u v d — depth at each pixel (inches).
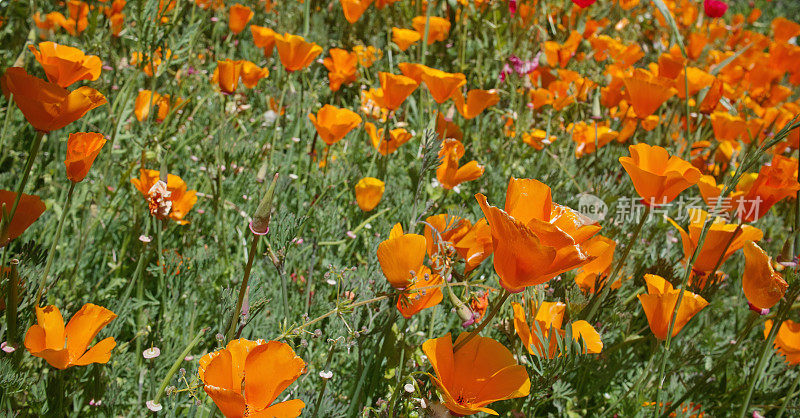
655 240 57.7
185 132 61.7
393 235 42.7
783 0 187.8
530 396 45.9
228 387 39.8
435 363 41.3
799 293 46.3
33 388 45.4
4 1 58.3
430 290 42.9
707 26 110.8
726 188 43.8
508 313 48.5
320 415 45.3
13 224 42.9
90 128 56.7
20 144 59.3
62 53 45.1
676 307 44.9
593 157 69.2
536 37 68.9
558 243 38.8
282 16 86.0
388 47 84.9
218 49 78.8
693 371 53.7
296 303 51.7
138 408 45.7
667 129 69.2
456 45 88.4
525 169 65.6
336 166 61.1
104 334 47.3
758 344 53.0
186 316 50.3
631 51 75.8
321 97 81.5
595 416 50.8
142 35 52.7
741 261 59.6
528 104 66.9
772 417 51.8
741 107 80.0
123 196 55.4
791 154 75.5
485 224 43.6
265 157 61.5
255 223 40.7
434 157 44.2
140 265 49.0
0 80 41.8
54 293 49.8
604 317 50.0
